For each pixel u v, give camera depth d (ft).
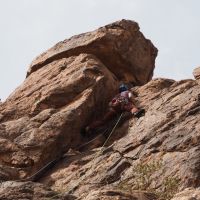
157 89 126.93
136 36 144.46
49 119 116.57
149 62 149.59
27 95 127.13
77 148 117.50
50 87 125.90
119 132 117.29
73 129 117.50
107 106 127.13
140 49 145.59
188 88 116.57
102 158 104.37
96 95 124.57
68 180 102.73
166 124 104.42
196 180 89.71
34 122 117.39
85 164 108.06
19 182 88.99
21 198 85.30
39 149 111.24
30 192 86.94
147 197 83.41
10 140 113.09
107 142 116.88
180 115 105.50
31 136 113.09
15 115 122.31
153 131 104.37
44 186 89.30
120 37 138.72
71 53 138.00
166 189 89.76
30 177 107.45
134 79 144.05
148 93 125.80
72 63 132.05
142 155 99.66
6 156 110.32
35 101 123.95
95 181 98.53
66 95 123.65
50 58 139.03
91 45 136.46
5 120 121.60
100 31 138.21
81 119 119.65
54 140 113.09
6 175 100.73
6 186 87.81
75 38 140.87
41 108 122.31
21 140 112.88
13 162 109.40
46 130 114.42
